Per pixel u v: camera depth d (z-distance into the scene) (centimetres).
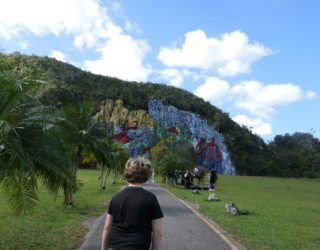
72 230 1341
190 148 10825
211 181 4141
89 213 1847
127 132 16225
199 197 3069
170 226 1455
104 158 2542
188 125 18288
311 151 19638
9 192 1009
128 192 480
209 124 18812
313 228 1595
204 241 1181
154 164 6094
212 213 1912
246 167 17838
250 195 3728
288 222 1742
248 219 1748
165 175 6012
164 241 1169
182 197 2995
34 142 1015
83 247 1071
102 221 1552
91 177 6481
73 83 16388
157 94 19600
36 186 1018
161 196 3005
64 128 1135
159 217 478
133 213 467
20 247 1084
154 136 16512
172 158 5731
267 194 4097
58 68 16338
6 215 1669
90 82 17900
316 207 2688
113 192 3494
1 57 1120
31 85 1002
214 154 17725
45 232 1303
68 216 1705
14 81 974
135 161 498
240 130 19750
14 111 1012
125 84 19412
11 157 931
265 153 19362
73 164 1116
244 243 1176
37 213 1750
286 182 9225
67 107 2322
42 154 1006
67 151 1147
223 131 19088
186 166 5697
